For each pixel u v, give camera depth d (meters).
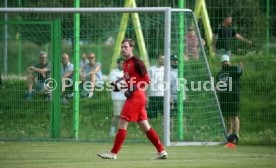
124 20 57.47
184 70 54.94
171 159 40.09
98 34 57.16
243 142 52.34
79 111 55.44
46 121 55.44
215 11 63.69
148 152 44.97
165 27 49.91
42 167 35.53
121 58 55.03
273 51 61.91
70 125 54.56
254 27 61.34
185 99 54.34
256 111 57.09
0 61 63.56
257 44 60.75
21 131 55.19
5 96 56.00
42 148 47.53
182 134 53.00
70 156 41.94
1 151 45.28
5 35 61.12
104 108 55.47
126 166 35.75
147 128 39.59
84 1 73.94
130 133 54.88
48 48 68.44
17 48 65.88
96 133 54.69
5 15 70.00
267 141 52.25
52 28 53.53
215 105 53.75
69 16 61.84
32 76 55.53
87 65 55.62
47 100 55.44
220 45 59.62
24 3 74.38
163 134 51.00
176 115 53.00
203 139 53.25
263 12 64.50
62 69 55.88
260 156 42.72
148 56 55.44
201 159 40.28
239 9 61.41
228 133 54.19
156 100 53.88
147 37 55.91
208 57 60.03
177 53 53.91
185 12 53.25
